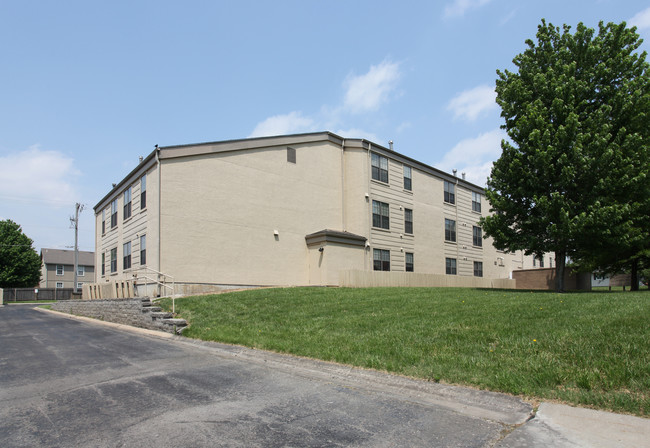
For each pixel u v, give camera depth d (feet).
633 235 56.95
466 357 21.79
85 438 13.82
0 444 13.42
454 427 14.52
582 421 14.24
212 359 26.58
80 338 37.40
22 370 24.18
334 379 21.27
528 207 57.82
